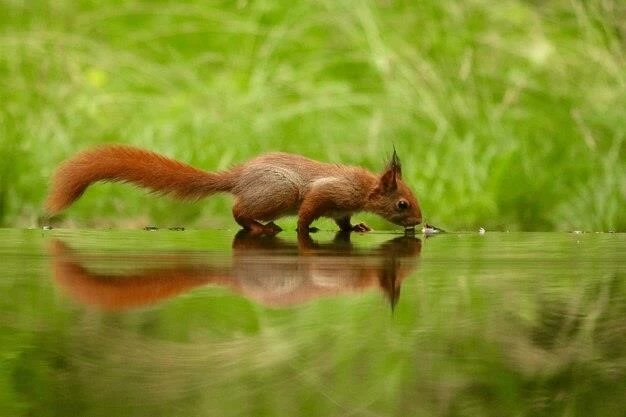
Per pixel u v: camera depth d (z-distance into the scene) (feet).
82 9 65.77
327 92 56.03
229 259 22.58
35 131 50.01
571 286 17.43
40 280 17.90
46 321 12.92
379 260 22.63
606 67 55.83
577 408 9.30
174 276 18.63
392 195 36.27
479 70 56.34
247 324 12.88
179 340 11.68
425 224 38.01
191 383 9.75
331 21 61.82
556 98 54.65
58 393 9.38
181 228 39.78
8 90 54.80
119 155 35.53
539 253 25.29
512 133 50.72
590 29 57.82
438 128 51.01
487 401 9.44
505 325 13.03
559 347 11.73
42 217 44.65
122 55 61.05
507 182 46.16
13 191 45.62
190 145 49.83
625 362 11.03
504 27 60.29
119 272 19.35
